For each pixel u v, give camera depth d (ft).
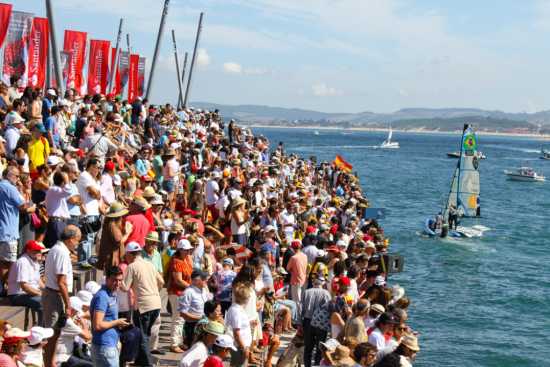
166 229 135.33
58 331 88.38
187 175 196.85
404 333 100.17
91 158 122.72
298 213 205.05
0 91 163.02
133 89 372.99
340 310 115.03
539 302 289.53
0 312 95.76
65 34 271.49
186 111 358.84
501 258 387.14
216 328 82.07
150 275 96.68
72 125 196.85
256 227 163.73
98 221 123.54
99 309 82.84
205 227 141.28
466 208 456.45
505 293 304.30
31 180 129.70
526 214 593.83
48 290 89.10
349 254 153.79
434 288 311.27
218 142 281.74
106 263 105.40
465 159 452.35
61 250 88.58
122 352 88.43
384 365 78.23
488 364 214.07
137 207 110.93
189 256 110.83
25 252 95.76
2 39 211.00
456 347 227.81
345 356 92.63
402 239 439.22
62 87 234.79
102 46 304.09
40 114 165.78
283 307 136.77
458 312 270.26
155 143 239.50
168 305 127.44
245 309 99.25
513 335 243.19
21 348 73.72
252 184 210.59
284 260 153.48
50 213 111.55
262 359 117.50
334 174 394.73
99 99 224.94
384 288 114.73
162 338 116.98
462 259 381.60
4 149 135.85
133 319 96.02
